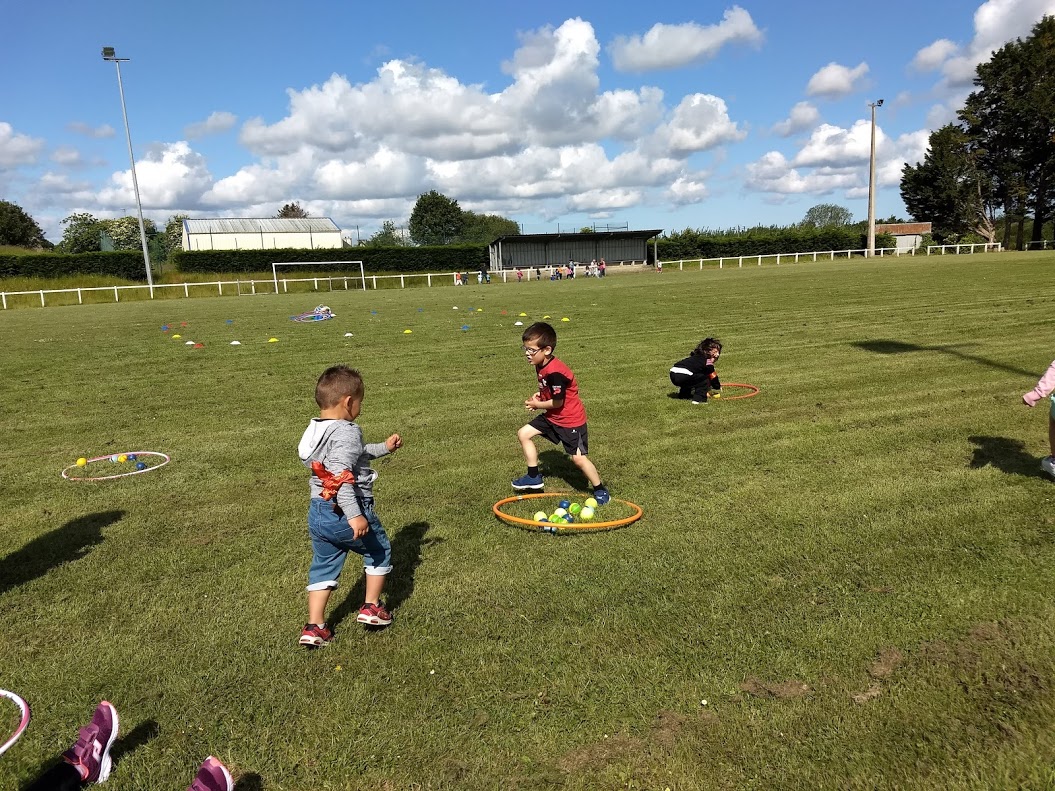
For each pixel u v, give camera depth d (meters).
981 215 57.72
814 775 2.27
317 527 3.06
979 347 9.95
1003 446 5.54
